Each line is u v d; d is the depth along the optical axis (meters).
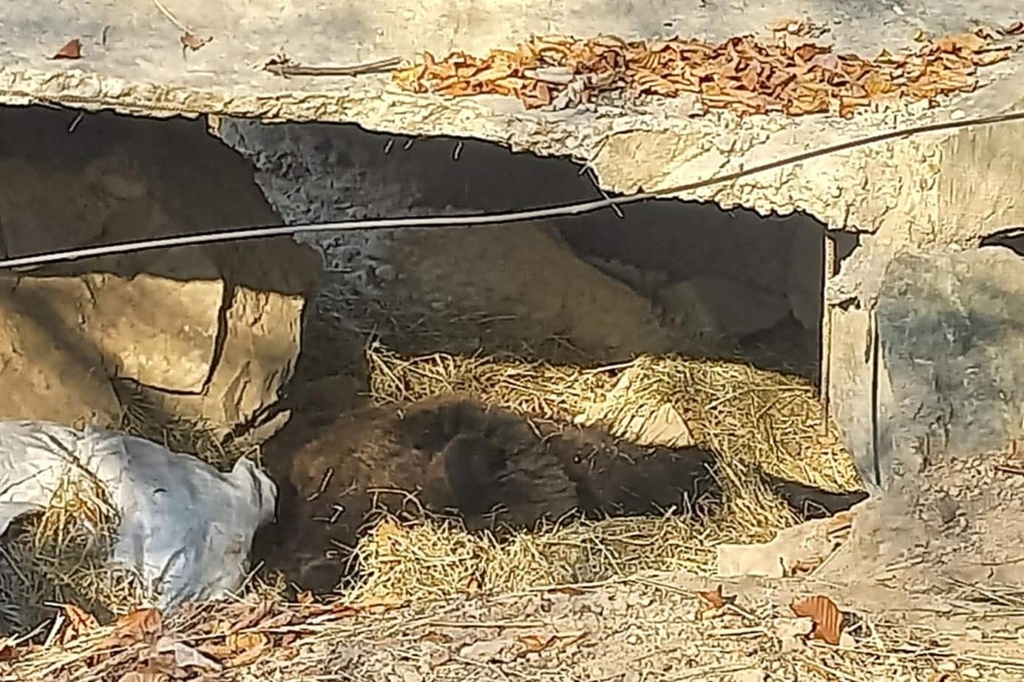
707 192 3.43
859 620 2.70
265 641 2.72
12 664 2.79
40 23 3.59
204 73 3.48
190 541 3.53
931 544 3.13
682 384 4.88
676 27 3.96
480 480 4.38
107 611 3.35
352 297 5.39
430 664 2.53
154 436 4.04
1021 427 3.42
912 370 3.50
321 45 3.70
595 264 5.47
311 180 5.77
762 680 2.40
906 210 3.49
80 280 3.95
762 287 5.40
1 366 3.72
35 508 3.47
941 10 4.13
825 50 3.84
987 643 2.57
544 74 3.58
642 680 2.43
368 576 3.81
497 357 5.12
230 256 4.26
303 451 4.49
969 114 3.53
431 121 3.42
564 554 3.93
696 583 2.98
